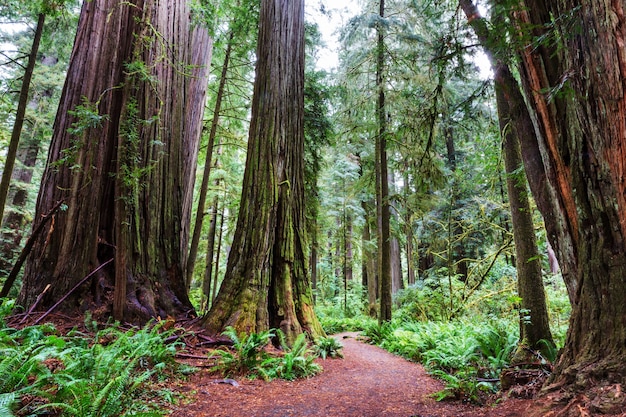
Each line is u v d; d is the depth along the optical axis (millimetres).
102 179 7309
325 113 11188
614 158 2787
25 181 14938
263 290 6539
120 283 6074
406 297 13320
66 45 10898
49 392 3234
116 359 3965
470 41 5316
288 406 3961
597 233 3059
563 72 3268
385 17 10305
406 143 9547
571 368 2994
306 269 7328
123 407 3107
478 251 15727
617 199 2830
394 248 17219
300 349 5844
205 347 5781
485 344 6125
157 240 7648
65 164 7082
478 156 8617
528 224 5984
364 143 12820
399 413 3840
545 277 11633
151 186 7633
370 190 12578
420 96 9484
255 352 5168
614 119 2721
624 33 2535
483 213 10914
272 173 7199
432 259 17438
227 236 17609
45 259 6668
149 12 6719
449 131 15422
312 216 11016
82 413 2732
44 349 3727
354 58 11094
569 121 3270
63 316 6113
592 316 3039
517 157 6145
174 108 8602
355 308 17516
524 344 5582
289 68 7945
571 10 2795
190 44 9781
